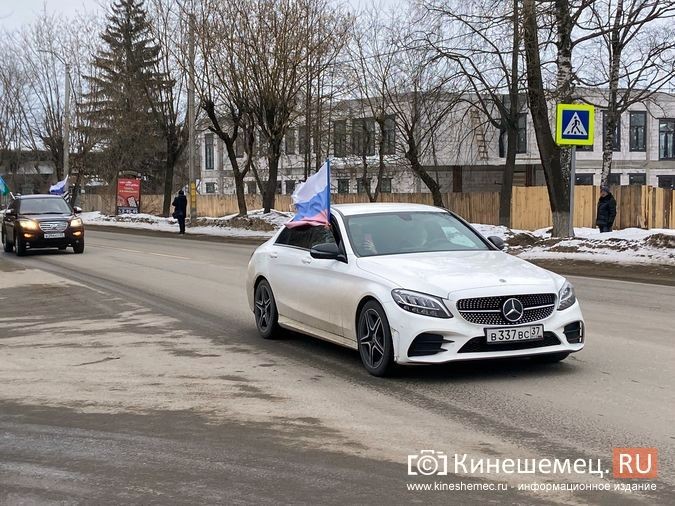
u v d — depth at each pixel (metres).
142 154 51.47
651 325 9.92
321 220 8.35
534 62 20.38
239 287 14.55
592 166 46.78
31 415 6.22
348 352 8.47
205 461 5.02
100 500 4.43
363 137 39.03
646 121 47.84
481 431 5.51
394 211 8.45
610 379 6.94
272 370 7.64
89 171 49.78
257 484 4.59
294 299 8.57
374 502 4.28
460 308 6.59
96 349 8.91
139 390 6.95
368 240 7.90
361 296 7.21
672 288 14.09
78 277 16.67
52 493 4.55
